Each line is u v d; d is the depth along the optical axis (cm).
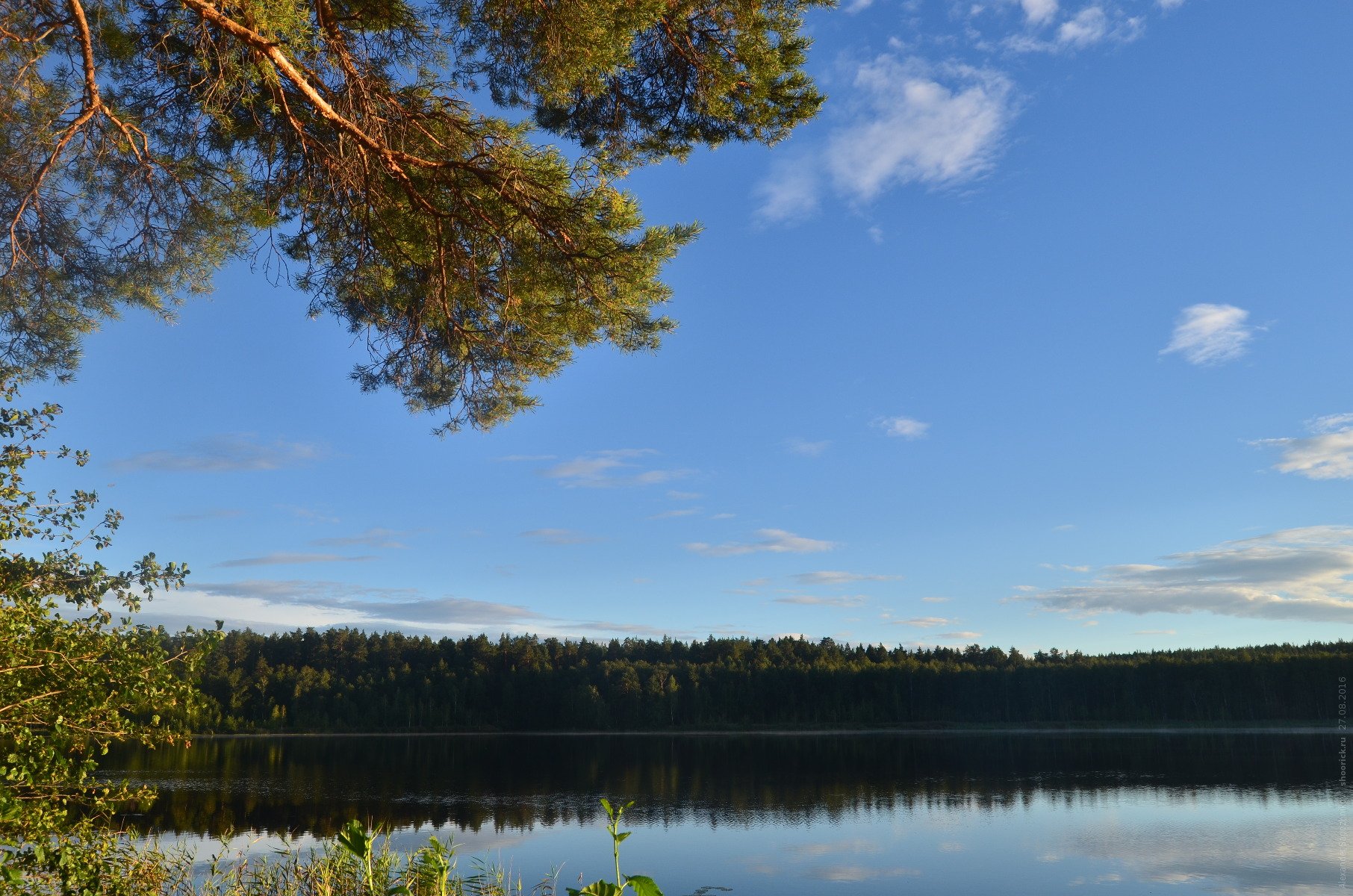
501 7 690
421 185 706
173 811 2166
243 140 731
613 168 718
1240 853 1844
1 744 466
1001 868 1681
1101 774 3600
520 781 3284
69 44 686
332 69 678
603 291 722
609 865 1636
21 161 674
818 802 2688
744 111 790
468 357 815
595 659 11031
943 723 8938
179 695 505
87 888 475
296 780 3119
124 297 770
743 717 9238
